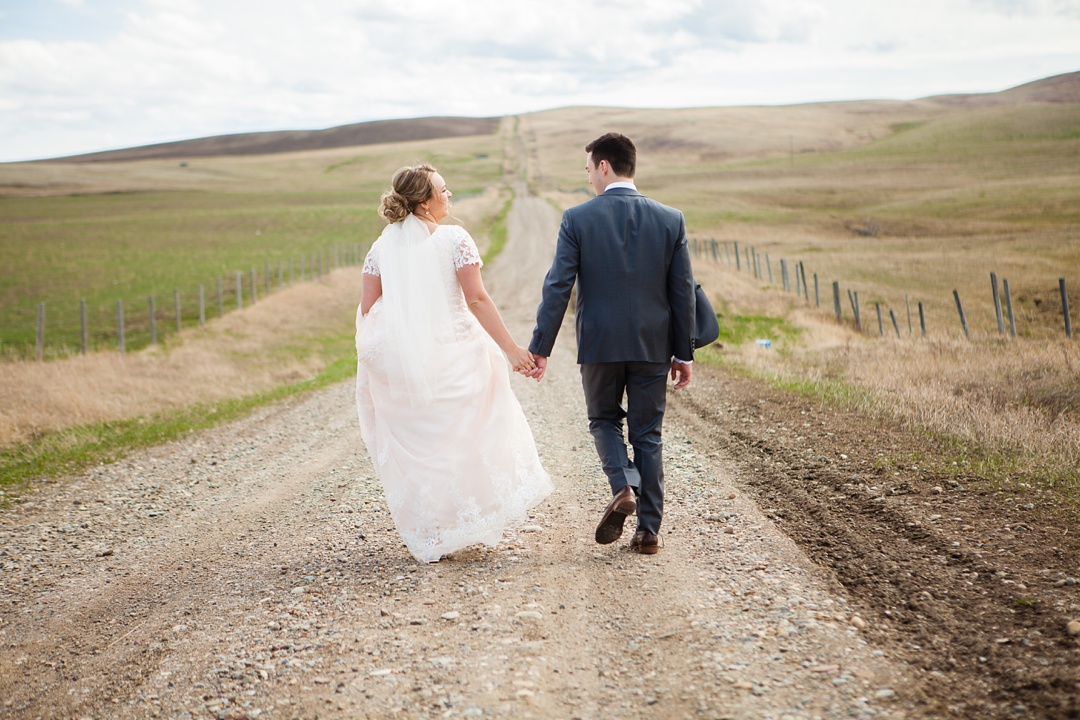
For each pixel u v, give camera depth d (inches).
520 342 761.6
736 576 145.9
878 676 105.1
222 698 113.8
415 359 156.7
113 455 330.6
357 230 2330.2
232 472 291.0
